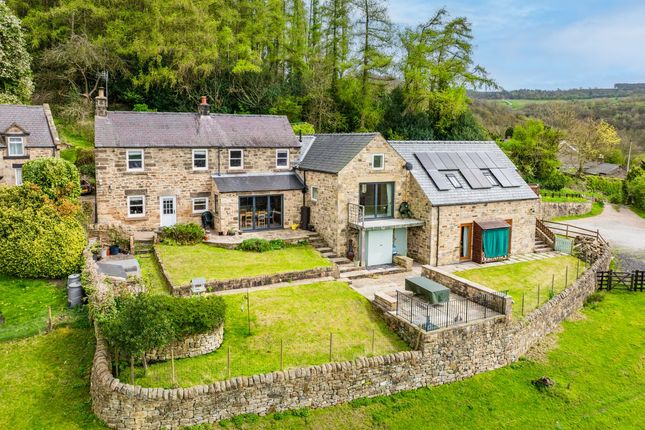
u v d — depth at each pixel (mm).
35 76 42625
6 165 29797
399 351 16188
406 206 26688
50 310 16438
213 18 44219
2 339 15312
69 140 38656
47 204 20188
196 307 15047
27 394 13328
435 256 25844
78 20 43062
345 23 46906
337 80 48562
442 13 48844
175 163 26703
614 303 24344
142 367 14188
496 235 26797
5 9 36250
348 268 23688
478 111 85062
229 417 13211
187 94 44031
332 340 16406
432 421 14453
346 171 24984
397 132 48406
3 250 19094
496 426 14500
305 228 28250
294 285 20453
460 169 28406
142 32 41688
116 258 21359
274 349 15609
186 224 25906
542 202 44438
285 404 13867
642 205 51500
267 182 27859
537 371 17531
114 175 25391
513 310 19875
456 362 16531
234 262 22453
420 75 47906
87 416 12719
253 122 30125
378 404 14875
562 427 14664
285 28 47812
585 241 31516
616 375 17672
